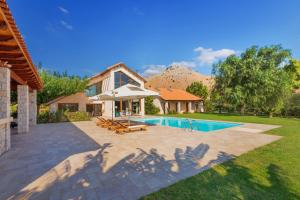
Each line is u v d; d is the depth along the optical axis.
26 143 8.89
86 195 3.82
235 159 6.12
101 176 4.79
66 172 5.08
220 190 4.01
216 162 5.84
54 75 29.25
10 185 4.30
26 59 5.90
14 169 5.34
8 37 3.92
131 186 4.21
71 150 7.48
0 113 7.15
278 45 27.23
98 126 15.83
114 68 28.17
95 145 8.34
